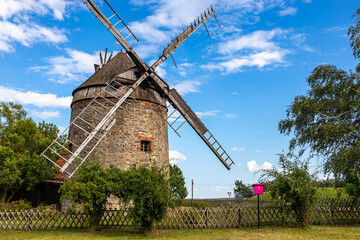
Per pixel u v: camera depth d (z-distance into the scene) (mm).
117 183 12484
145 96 20484
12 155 25250
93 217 13266
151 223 12641
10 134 26703
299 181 13109
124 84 19984
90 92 20359
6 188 25891
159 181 12500
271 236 11461
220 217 14234
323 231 12625
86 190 12328
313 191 13344
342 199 15719
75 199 13008
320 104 18609
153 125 20484
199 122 21891
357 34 18469
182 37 21922
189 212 14234
